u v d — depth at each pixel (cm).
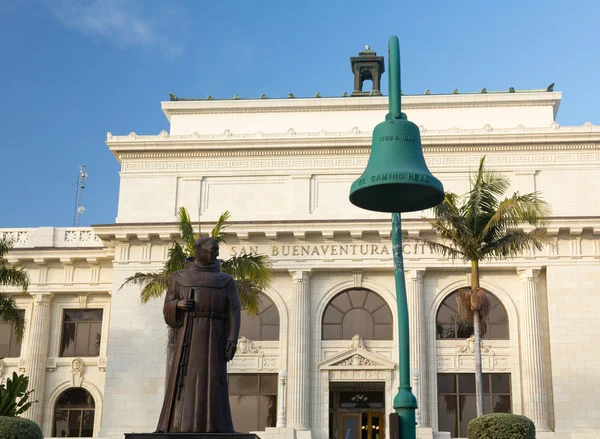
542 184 5438
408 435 1407
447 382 5178
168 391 1414
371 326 5303
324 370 5222
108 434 5116
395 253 1548
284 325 5291
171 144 5644
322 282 5369
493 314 5266
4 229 5959
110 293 5800
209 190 5616
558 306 5122
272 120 5906
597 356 5025
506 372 5144
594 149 5462
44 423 5612
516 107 5781
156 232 5372
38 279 5819
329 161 5584
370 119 5841
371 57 6297
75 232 5925
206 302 1434
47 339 5778
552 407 5050
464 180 5469
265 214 5538
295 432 4741
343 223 5266
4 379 5712
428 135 5497
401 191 1569
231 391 5231
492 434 3325
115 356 5256
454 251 4128
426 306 5284
